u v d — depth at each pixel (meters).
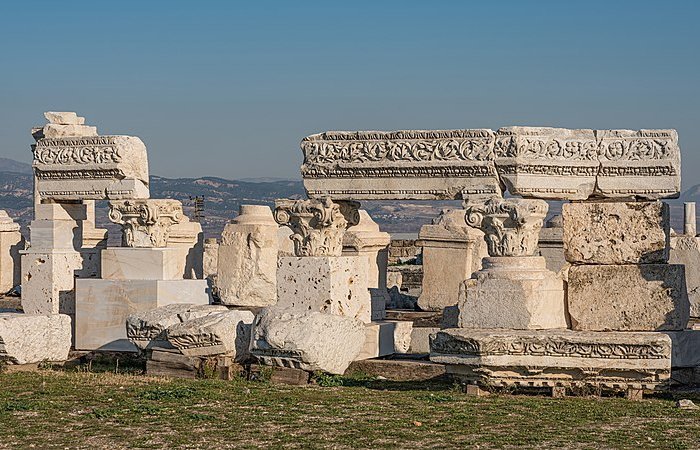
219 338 21.59
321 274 23.16
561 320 20.98
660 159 21.44
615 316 20.78
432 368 22.16
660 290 20.62
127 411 18.06
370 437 16.05
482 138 22.06
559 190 21.78
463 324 20.78
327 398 19.08
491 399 19.03
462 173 22.22
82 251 27.00
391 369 22.50
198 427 16.86
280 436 16.14
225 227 34.44
